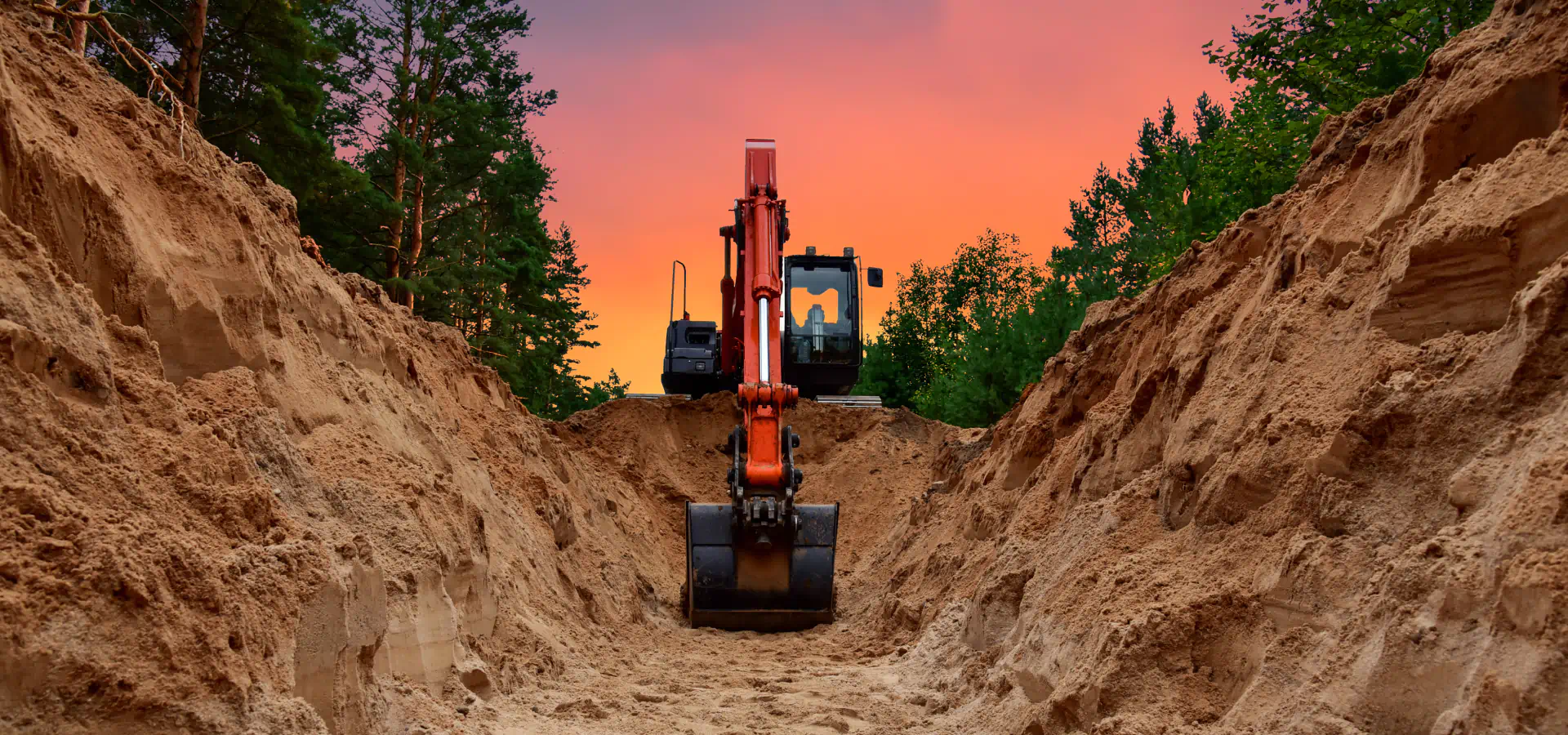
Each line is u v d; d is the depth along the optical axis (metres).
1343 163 7.88
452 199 34.38
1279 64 18.70
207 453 5.17
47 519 3.92
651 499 21.16
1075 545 8.04
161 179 6.73
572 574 11.75
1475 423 4.51
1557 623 3.26
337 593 5.12
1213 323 8.12
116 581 3.93
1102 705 5.34
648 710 7.85
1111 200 57.56
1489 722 3.32
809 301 22.69
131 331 5.49
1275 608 5.05
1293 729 4.20
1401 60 16.80
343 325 8.92
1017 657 7.39
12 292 4.40
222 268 6.75
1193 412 7.19
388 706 5.84
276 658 4.60
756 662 10.83
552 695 8.07
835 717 7.71
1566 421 3.88
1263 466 5.79
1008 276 60.53
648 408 22.97
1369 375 5.39
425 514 7.50
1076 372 12.61
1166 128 52.81
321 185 24.16
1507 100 5.67
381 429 8.23
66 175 5.60
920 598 12.29
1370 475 4.91
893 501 21.39
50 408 4.31
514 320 35.66
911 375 49.72
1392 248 5.85
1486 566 3.73
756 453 13.79
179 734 3.94
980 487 13.80
